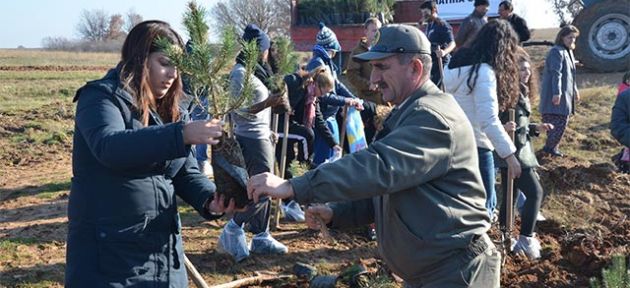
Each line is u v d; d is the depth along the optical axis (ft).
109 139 9.58
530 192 20.02
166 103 11.10
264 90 18.12
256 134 19.02
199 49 10.07
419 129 9.74
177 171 11.22
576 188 28.22
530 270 19.20
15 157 38.04
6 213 26.13
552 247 21.59
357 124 25.64
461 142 10.06
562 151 36.17
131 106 10.27
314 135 24.44
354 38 48.91
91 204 10.30
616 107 21.65
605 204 27.22
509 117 18.99
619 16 53.31
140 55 10.38
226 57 10.25
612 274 13.60
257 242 20.80
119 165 9.62
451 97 10.44
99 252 10.27
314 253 21.30
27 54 132.26
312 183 9.43
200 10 10.21
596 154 35.86
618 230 24.23
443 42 33.53
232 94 10.98
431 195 10.12
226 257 20.27
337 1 49.88
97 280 10.23
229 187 10.57
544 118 34.68
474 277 10.29
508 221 20.01
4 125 42.96
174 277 11.03
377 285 17.53
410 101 10.42
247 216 20.03
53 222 24.50
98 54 139.85
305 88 23.22
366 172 9.43
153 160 9.57
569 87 34.47
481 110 18.12
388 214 10.44
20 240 21.75
